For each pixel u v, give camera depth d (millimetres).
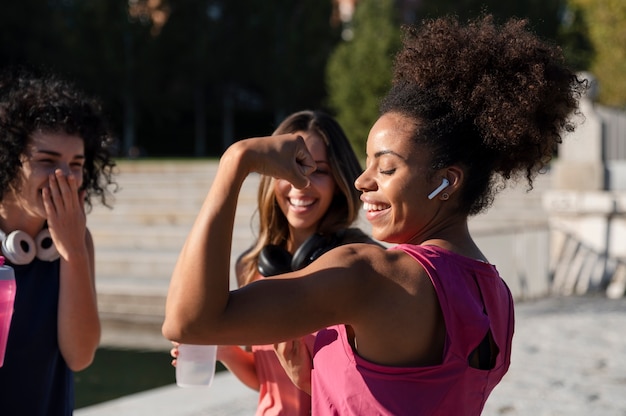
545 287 12273
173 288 1981
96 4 38031
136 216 17109
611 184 14336
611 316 10266
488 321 2057
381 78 26734
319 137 3322
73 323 3018
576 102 2262
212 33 42219
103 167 3506
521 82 2102
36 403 3020
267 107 46719
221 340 1971
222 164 2027
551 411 6074
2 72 3203
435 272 2031
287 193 3350
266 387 3178
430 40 2160
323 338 2145
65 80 3531
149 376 8148
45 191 2977
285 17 42906
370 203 2176
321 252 3146
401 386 1997
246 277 3490
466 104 2104
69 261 2996
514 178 2311
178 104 42188
